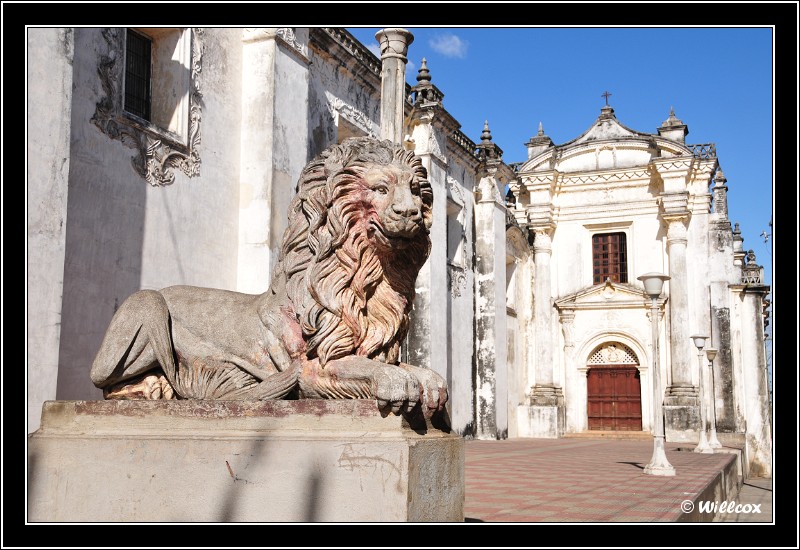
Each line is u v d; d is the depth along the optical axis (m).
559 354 27.12
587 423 26.50
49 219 6.32
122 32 8.74
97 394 8.00
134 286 8.67
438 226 17.55
